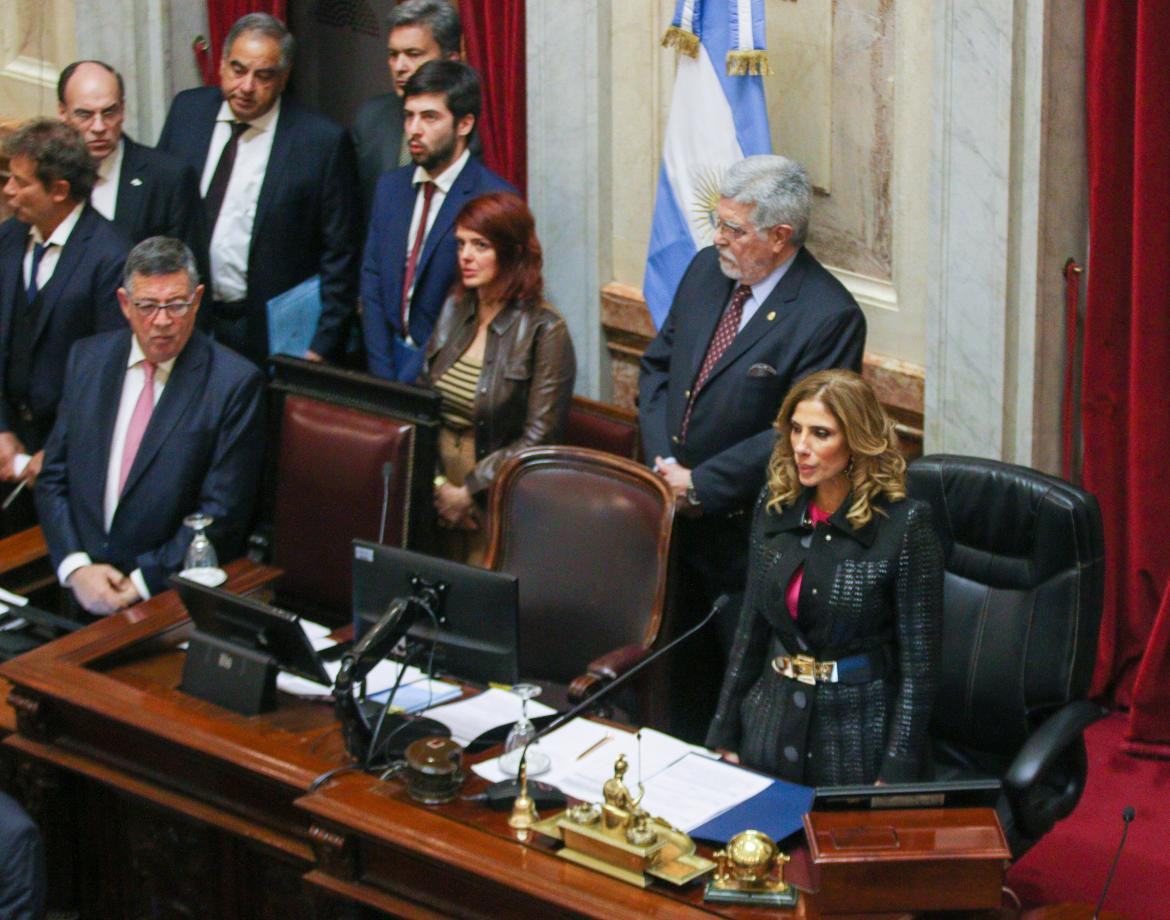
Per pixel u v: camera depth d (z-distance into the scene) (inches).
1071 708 228.2
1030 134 287.1
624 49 345.4
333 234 349.7
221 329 357.4
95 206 343.6
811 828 194.2
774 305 276.4
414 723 235.8
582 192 355.9
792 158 328.5
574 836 202.7
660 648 265.6
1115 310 291.9
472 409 294.2
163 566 286.4
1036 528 234.8
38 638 276.2
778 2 324.2
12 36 440.8
